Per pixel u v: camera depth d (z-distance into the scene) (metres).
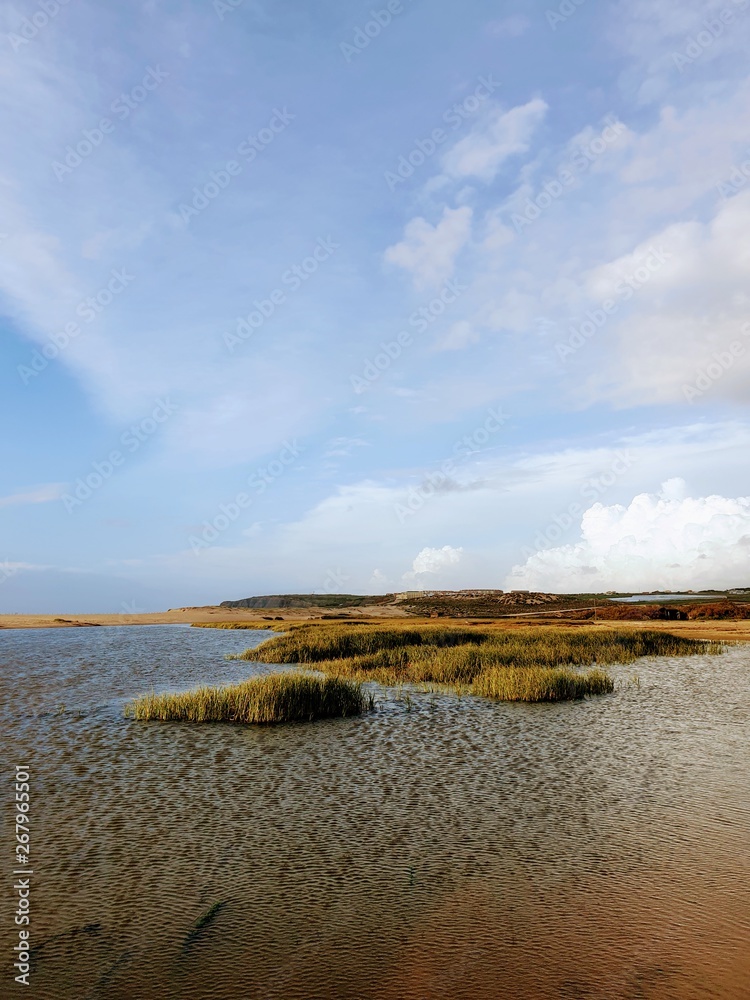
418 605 160.25
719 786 11.88
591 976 5.95
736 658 35.91
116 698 22.34
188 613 144.75
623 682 25.70
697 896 7.50
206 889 7.93
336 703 19.00
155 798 11.38
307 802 11.12
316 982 5.98
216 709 18.22
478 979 5.95
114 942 6.74
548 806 10.83
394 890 7.84
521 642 36.44
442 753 14.45
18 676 28.69
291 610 155.00
